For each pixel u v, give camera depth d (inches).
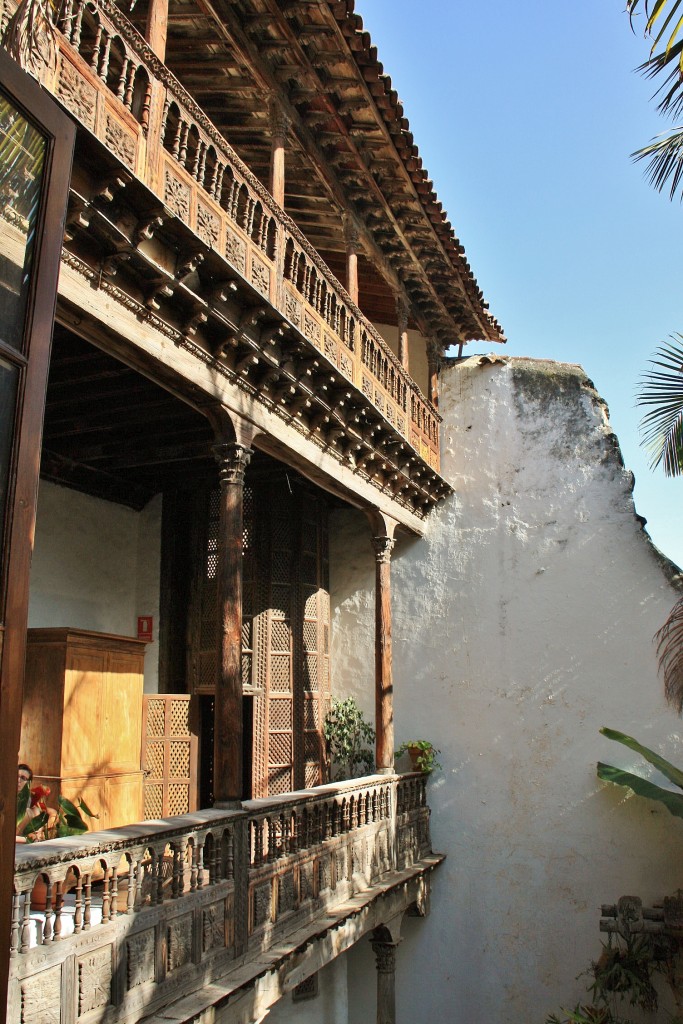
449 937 488.7
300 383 330.6
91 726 330.6
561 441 532.1
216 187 272.2
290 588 492.7
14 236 101.0
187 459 413.1
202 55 338.6
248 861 271.7
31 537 99.2
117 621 450.3
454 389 561.6
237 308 286.5
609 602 499.2
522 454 537.3
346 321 384.2
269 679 466.9
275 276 309.1
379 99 357.7
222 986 238.5
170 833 227.3
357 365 396.2
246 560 478.6
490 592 522.9
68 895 269.7
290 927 297.9
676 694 450.3
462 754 507.8
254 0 304.7
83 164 207.2
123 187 215.8
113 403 342.6
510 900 482.9
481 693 511.8
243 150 403.5
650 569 495.2
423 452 508.1
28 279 102.0
